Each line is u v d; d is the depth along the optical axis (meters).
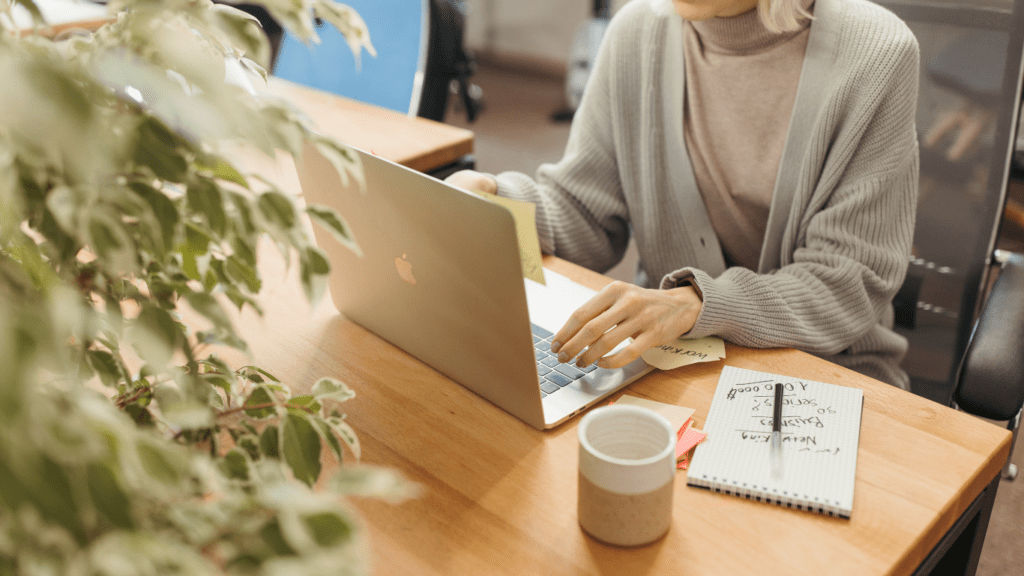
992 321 0.97
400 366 0.88
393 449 0.74
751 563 0.60
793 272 1.05
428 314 0.81
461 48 3.71
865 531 0.63
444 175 1.48
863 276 1.04
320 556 0.32
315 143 0.45
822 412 0.77
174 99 0.37
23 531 0.30
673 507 0.66
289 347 0.91
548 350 0.89
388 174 0.73
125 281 0.50
